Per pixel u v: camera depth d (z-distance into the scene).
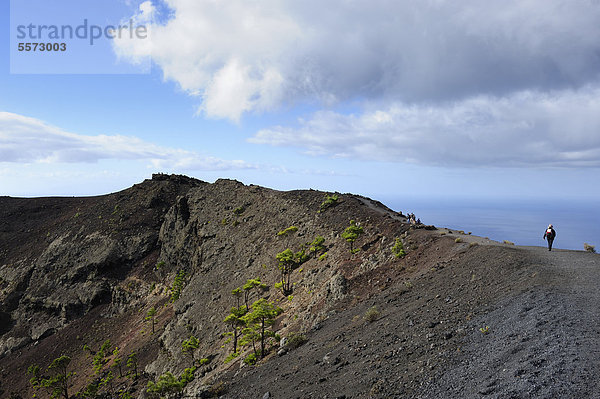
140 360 76.25
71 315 109.56
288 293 56.06
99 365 81.62
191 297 79.56
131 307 106.62
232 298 67.25
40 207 183.62
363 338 22.42
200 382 43.41
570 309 15.08
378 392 14.10
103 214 147.50
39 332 105.62
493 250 30.23
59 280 118.75
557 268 22.28
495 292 20.80
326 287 43.16
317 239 62.88
